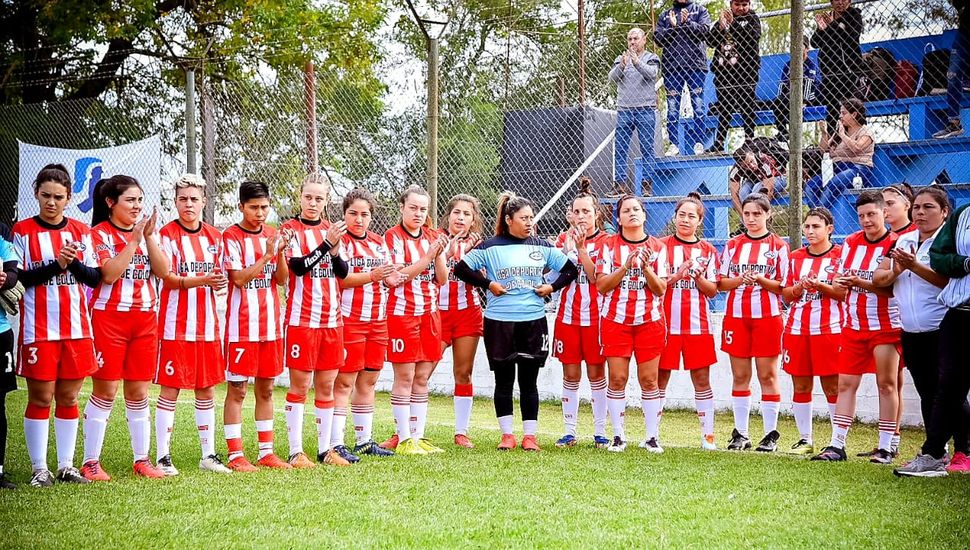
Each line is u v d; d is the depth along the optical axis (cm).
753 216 745
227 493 514
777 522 449
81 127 1123
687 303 736
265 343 624
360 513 464
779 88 1077
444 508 477
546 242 728
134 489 525
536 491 524
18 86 1366
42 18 1434
